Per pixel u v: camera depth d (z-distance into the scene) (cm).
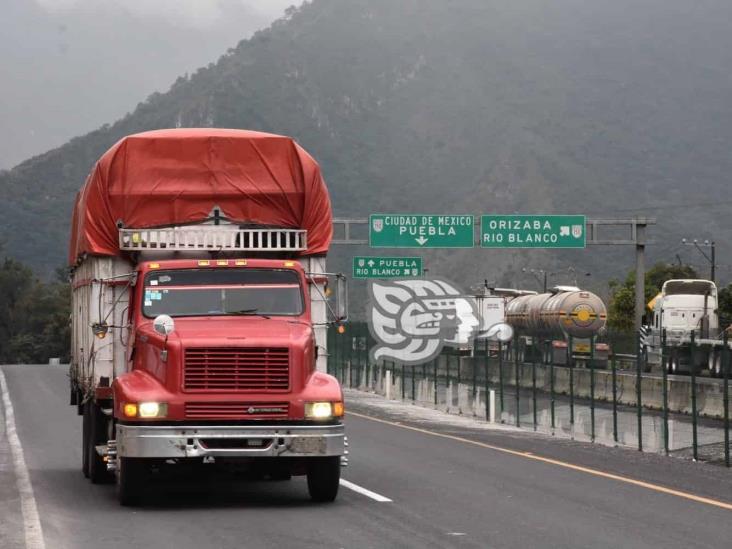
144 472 1566
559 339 6406
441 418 3644
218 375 1528
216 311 1666
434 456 2327
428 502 1630
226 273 1691
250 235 1752
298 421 1539
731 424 3167
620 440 2767
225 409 1527
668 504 1616
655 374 5666
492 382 4994
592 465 2162
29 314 17125
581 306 6181
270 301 1681
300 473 1648
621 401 4012
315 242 1775
